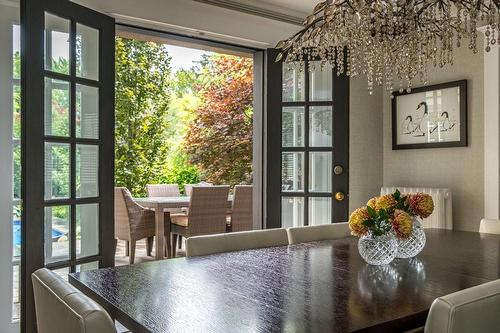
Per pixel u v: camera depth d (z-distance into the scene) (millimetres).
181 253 5629
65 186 2621
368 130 4004
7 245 2746
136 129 7672
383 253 1773
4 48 2736
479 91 3379
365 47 2445
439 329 1060
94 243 2801
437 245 2236
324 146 3729
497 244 2262
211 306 1281
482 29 3311
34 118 2404
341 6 2201
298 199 3758
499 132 3244
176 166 8312
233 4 3320
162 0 3113
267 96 3715
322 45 2516
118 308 1271
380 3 2203
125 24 3158
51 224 2547
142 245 6547
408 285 1501
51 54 2547
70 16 2617
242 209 5176
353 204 3908
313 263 1840
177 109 8312
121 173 7523
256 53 3855
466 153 3469
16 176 2795
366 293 1411
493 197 3277
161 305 1290
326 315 1207
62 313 1146
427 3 2344
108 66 2859
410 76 2551
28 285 2377
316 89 3746
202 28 3336
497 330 1149
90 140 2752
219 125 8453
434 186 3693
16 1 2758
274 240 2344
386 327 1165
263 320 1165
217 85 8492
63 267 2576
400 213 1812
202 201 4695
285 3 3441
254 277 1609
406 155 3904
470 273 1661
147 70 7719
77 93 2693
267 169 3705
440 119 3621
